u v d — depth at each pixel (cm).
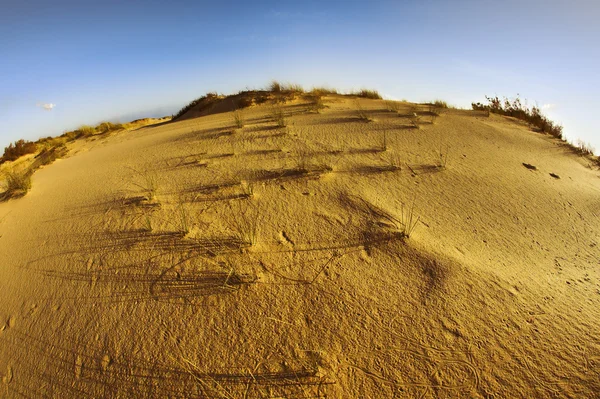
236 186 480
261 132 732
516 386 239
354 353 259
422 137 687
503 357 256
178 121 1289
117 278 332
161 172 559
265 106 1127
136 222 408
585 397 232
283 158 572
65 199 507
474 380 242
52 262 368
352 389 238
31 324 306
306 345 265
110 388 251
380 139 663
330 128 740
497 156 632
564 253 382
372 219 398
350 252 348
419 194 469
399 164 551
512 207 461
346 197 444
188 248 356
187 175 533
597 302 309
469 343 264
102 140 1150
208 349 266
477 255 357
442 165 559
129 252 360
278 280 316
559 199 496
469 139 707
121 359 266
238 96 1335
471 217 429
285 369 250
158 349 269
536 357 256
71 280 340
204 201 445
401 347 263
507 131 808
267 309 291
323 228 383
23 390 261
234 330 277
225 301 298
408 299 298
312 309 290
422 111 908
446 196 470
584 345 265
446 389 238
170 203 446
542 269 350
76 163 762
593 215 464
